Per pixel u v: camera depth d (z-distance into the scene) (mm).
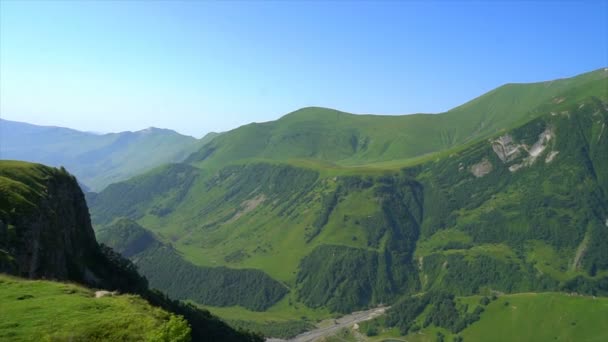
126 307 46562
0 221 71438
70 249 98375
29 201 83125
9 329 38375
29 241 75438
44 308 43438
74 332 39062
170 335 38781
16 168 98250
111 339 39219
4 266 62406
